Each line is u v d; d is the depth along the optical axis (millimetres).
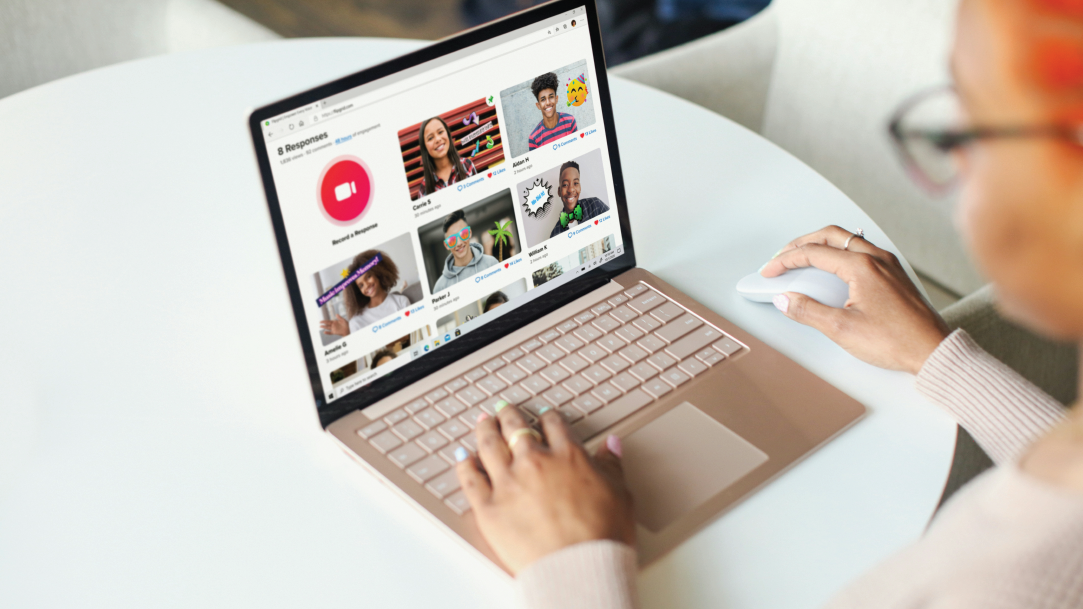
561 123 841
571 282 876
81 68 1643
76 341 843
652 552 625
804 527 651
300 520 668
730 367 796
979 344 981
